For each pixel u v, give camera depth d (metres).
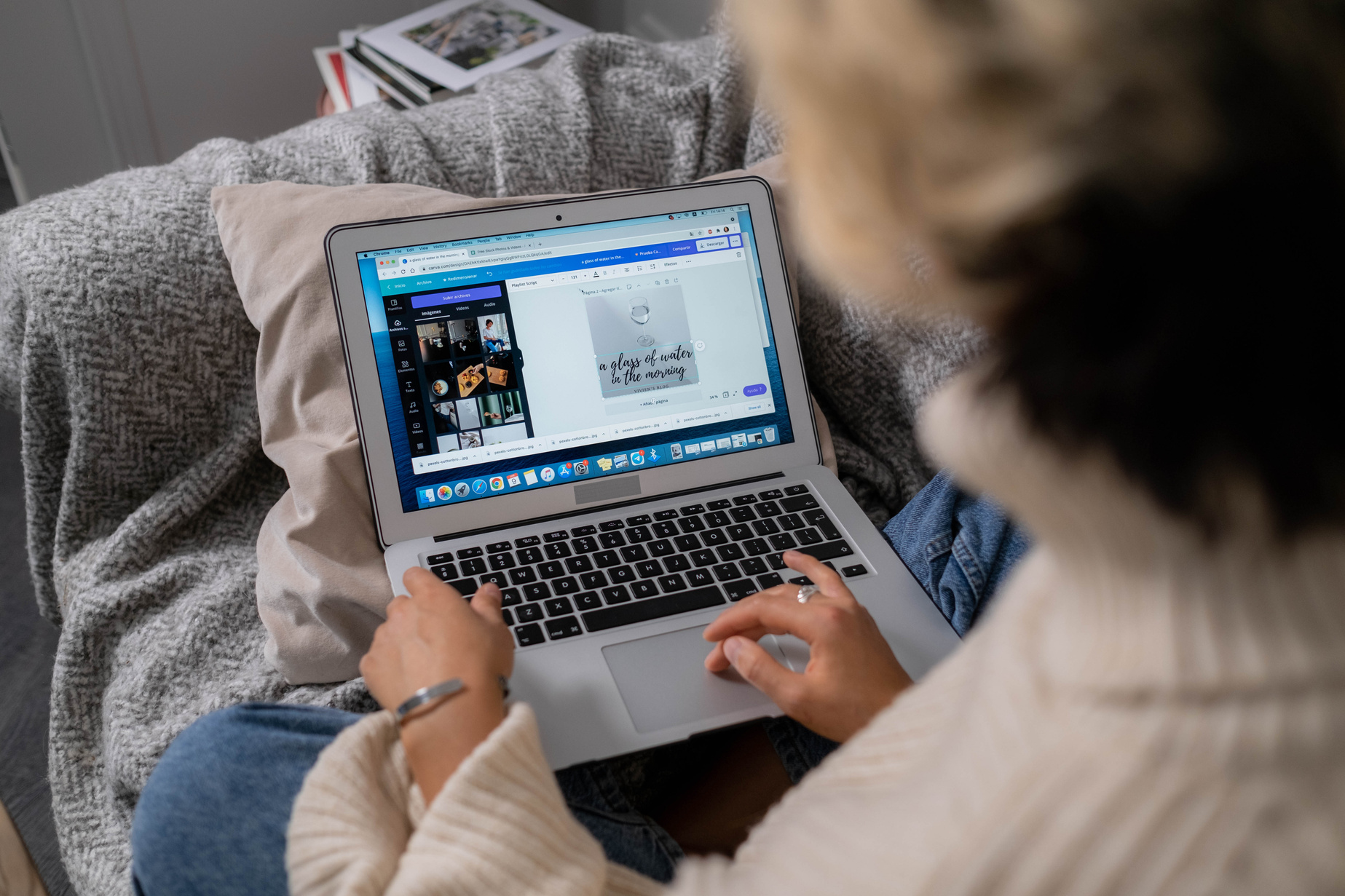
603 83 1.20
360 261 0.82
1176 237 0.21
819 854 0.33
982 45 0.21
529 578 0.79
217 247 0.98
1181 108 0.20
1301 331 0.21
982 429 0.25
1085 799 0.27
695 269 0.89
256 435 0.99
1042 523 0.27
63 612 1.00
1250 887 0.26
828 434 0.97
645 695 0.70
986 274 0.24
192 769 0.60
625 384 0.87
